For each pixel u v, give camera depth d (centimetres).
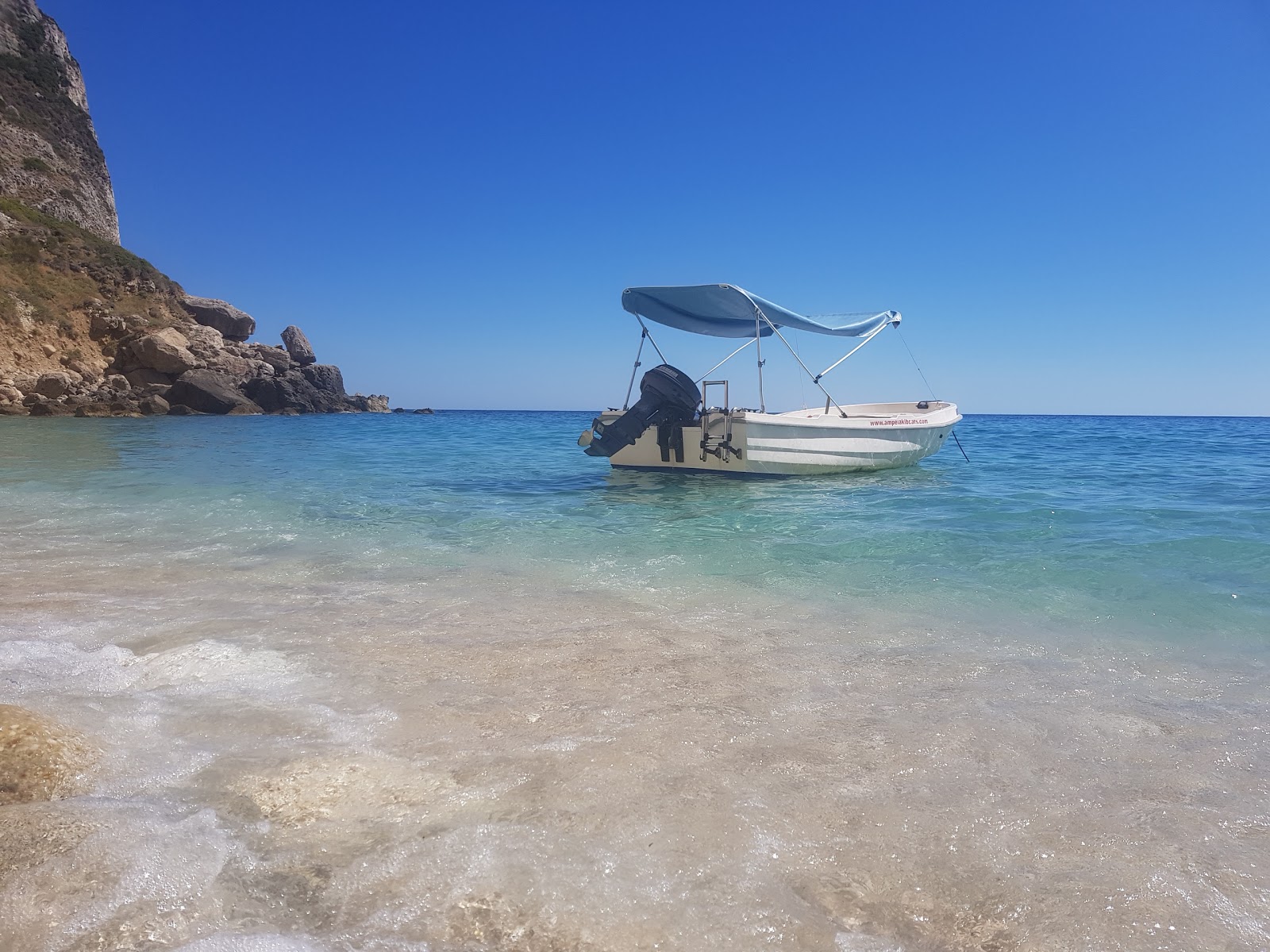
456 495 998
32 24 5759
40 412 3391
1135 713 300
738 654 370
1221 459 1631
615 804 221
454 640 385
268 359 5003
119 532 686
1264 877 193
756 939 167
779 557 603
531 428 3428
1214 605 460
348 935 163
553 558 602
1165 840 210
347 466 1424
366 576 532
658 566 573
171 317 4647
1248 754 264
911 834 211
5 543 625
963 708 304
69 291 4175
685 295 1082
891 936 170
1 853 181
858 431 1230
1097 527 730
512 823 210
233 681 317
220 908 169
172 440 2100
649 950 163
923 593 493
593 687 321
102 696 295
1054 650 381
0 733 237
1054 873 194
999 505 889
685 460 1184
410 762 245
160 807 210
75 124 5609
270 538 671
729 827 211
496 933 166
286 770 236
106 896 170
